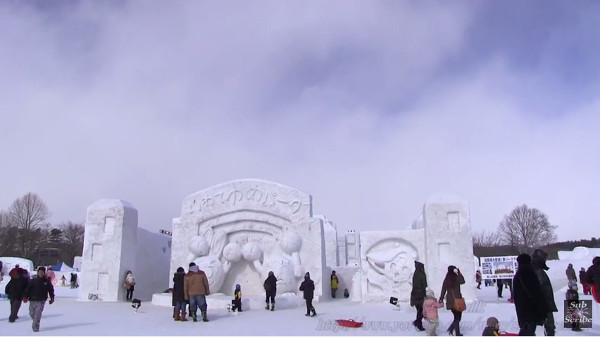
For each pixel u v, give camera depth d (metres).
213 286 25.42
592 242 72.88
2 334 14.49
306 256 27.16
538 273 11.48
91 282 26.92
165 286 32.72
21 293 17.05
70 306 23.22
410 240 26.27
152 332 15.10
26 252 76.44
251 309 22.27
